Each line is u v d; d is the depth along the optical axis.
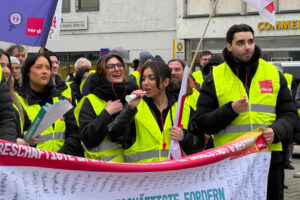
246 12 21.16
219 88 4.39
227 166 4.05
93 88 4.41
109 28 23.31
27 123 4.50
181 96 4.09
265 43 21.11
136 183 3.52
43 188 3.09
